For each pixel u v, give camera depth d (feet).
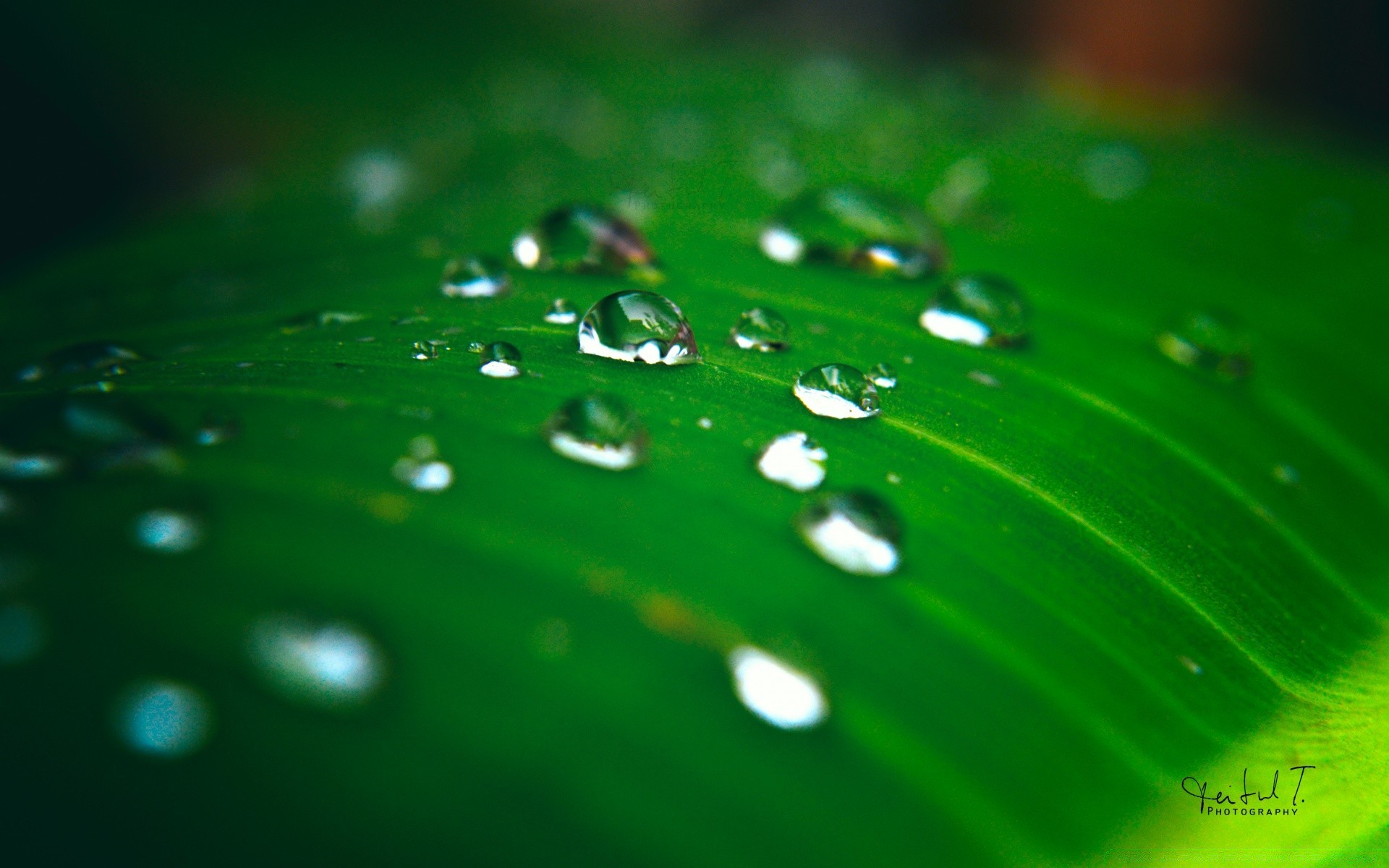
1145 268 0.46
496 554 0.36
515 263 0.44
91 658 0.35
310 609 0.36
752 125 0.60
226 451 0.37
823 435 0.39
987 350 0.42
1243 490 0.41
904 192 0.49
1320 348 0.44
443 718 0.35
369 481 0.37
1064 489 0.39
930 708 0.36
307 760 0.34
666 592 0.36
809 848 0.35
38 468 0.37
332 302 0.43
